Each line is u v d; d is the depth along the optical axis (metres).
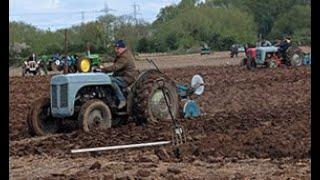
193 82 16.44
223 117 16.20
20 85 34.72
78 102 14.52
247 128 14.05
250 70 36.94
